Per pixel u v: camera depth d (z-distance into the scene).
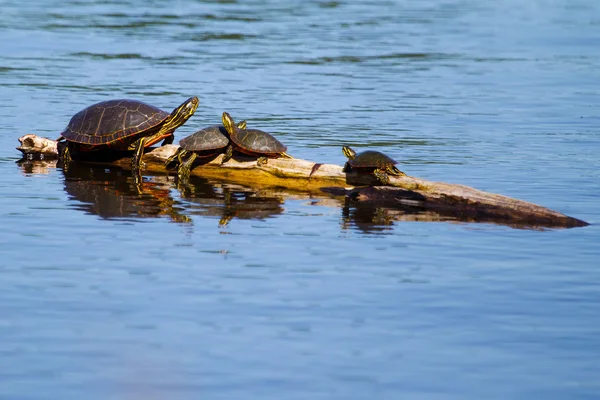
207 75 90.75
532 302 32.19
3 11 134.00
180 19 130.00
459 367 26.89
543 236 41.25
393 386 25.62
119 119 54.03
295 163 51.62
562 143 64.56
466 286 33.81
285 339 28.62
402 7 151.88
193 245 38.75
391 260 37.06
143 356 27.19
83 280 33.78
